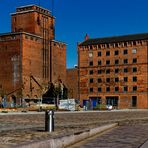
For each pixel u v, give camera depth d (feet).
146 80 472.44
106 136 77.97
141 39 477.36
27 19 484.74
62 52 507.30
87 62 513.04
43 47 478.18
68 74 545.03
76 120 150.61
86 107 395.34
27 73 448.65
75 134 65.05
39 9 486.79
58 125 109.70
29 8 484.33
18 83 443.32
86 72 513.45
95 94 503.61
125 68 486.79
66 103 358.23
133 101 479.82
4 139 62.80
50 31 497.87
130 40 484.74
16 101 440.45
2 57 458.50
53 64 488.02
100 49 504.43
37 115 199.52
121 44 490.49
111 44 497.46
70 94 523.29
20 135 71.10
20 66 444.14
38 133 76.23
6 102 436.35
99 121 139.13
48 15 498.28
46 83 469.98
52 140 54.44
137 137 75.56
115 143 64.08
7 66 454.40
